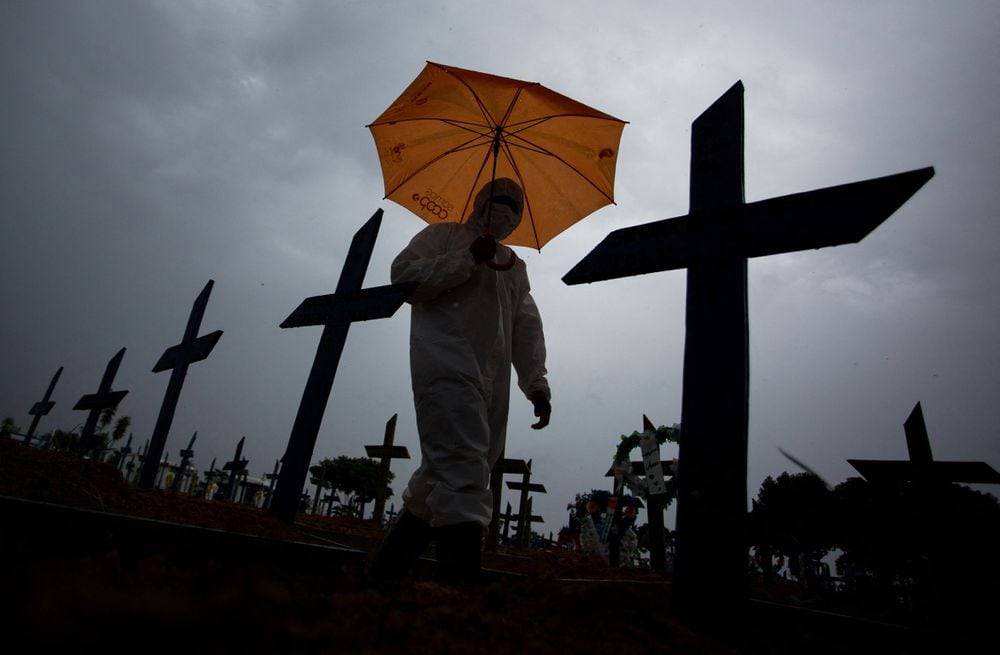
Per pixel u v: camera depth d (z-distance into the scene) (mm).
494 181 3299
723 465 2039
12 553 1337
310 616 1255
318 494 23031
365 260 4406
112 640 882
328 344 4234
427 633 1254
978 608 4152
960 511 4816
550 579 2281
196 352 6059
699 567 1967
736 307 2186
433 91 3352
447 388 2686
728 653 1676
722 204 2377
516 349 3387
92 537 1681
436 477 2545
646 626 1713
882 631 2184
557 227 3756
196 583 1279
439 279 2840
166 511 3275
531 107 3305
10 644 811
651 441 7258
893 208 1928
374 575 2637
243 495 24281
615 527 9133
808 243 2084
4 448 3621
